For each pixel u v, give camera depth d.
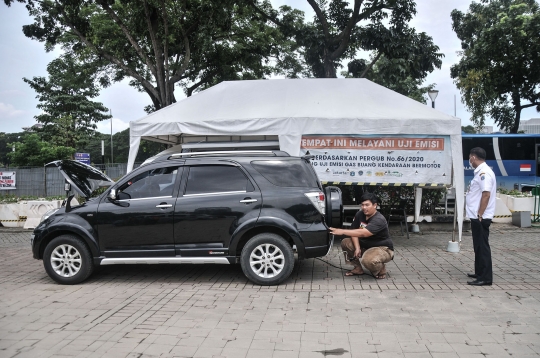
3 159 68.94
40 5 18.20
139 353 4.30
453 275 7.22
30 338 4.69
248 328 4.95
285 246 6.61
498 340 4.53
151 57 20.97
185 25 18.25
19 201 14.14
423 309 5.53
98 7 21.80
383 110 9.55
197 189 6.85
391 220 11.16
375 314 5.37
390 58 20.06
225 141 10.51
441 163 9.19
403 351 4.29
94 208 6.90
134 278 7.27
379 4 18.88
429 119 9.10
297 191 6.71
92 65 24.11
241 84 10.70
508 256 8.64
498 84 27.09
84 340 4.63
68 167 7.80
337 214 7.16
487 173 6.54
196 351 4.34
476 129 32.75
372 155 9.24
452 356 4.17
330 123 9.20
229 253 6.66
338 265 8.02
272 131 9.29
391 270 7.59
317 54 20.31
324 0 19.67
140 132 9.48
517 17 24.59
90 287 6.75
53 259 6.93
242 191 6.76
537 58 25.09
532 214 13.09
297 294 6.23
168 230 6.74
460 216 9.12
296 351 4.32
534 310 5.45
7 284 6.99
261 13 20.36
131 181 7.00
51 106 45.59
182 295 6.27
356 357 4.18
